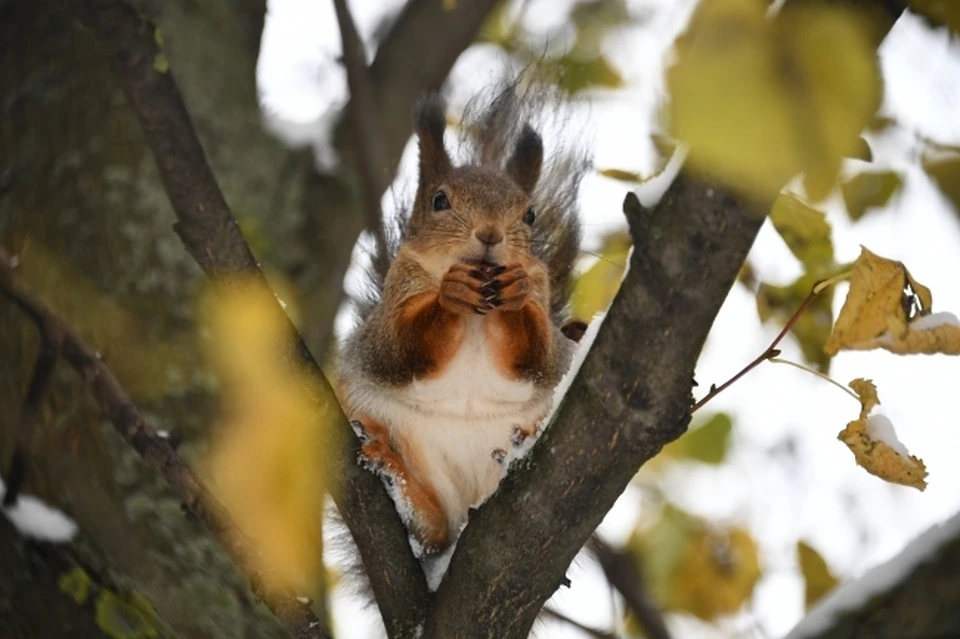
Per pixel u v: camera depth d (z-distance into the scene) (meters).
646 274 5.28
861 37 3.72
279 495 6.12
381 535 6.50
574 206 10.17
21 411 6.23
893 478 5.80
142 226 8.36
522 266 8.60
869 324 5.39
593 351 5.64
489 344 8.65
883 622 6.68
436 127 9.48
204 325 8.10
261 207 9.70
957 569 6.71
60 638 6.43
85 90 8.77
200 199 5.73
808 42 3.67
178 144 5.70
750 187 4.19
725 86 3.62
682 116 3.65
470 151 10.47
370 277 10.34
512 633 6.35
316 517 6.93
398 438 8.81
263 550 6.09
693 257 5.15
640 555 11.30
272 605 6.14
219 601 7.44
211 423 7.80
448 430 8.77
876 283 5.40
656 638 10.97
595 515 6.00
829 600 6.88
